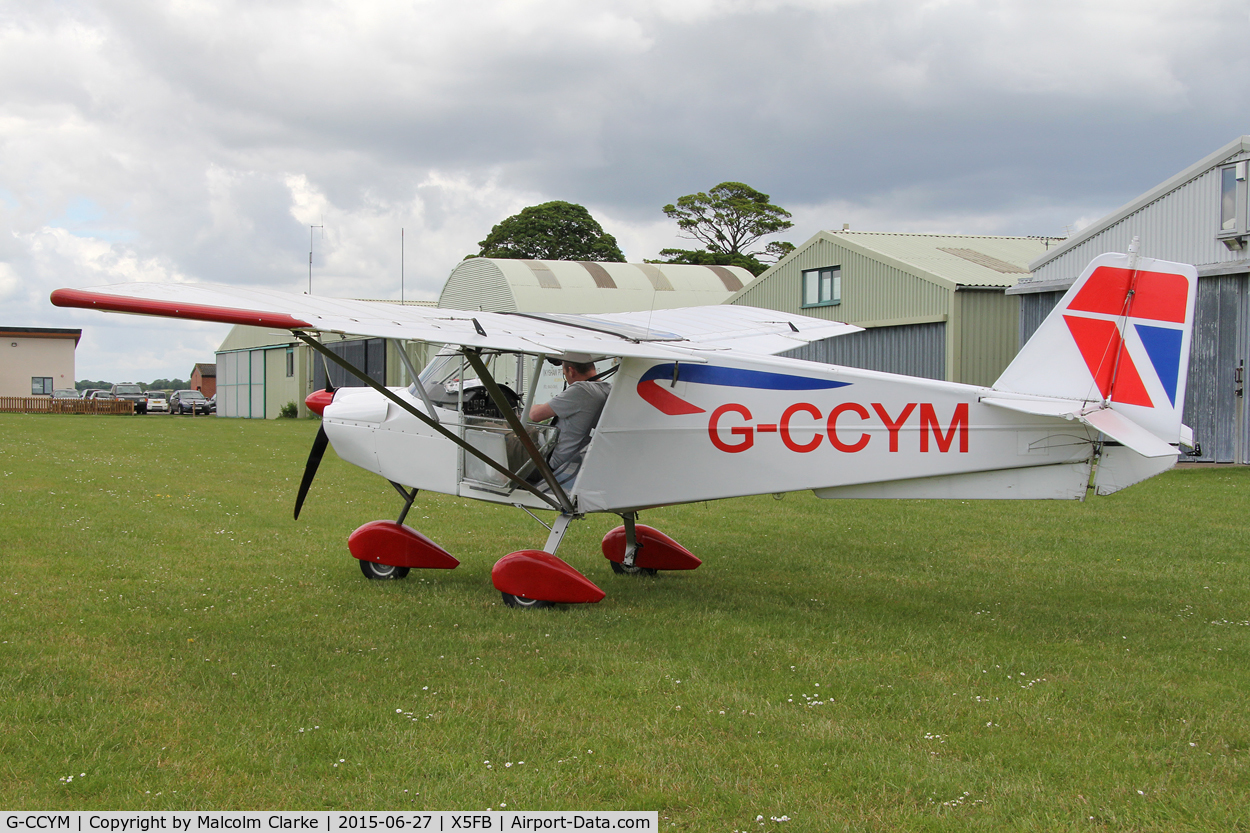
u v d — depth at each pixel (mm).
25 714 3725
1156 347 5285
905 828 2898
